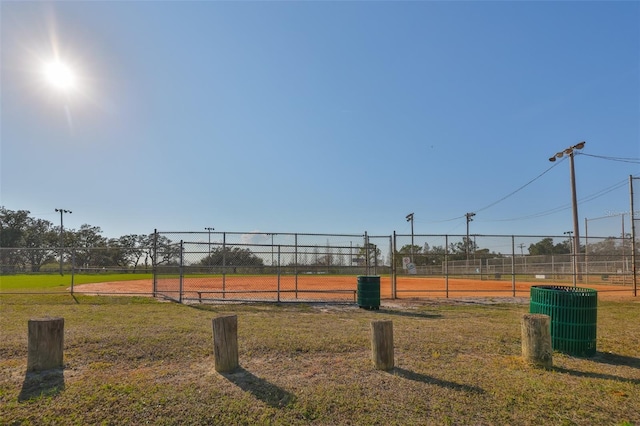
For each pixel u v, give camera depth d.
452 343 6.84
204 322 8.75
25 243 64.25
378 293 11.65
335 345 6.62
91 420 3.77
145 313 10.14
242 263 15.35
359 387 4.64
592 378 5.04
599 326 8.76
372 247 14.94
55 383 4.77
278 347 6.46
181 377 5.02
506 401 4.23
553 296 6.61
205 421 3.76
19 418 3.80
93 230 65.31
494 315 10.38
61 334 5.48
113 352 6.12
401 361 5.77
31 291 16.36
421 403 4.18
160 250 14.95
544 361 5.54
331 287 19.61
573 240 20.94
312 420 3.80
